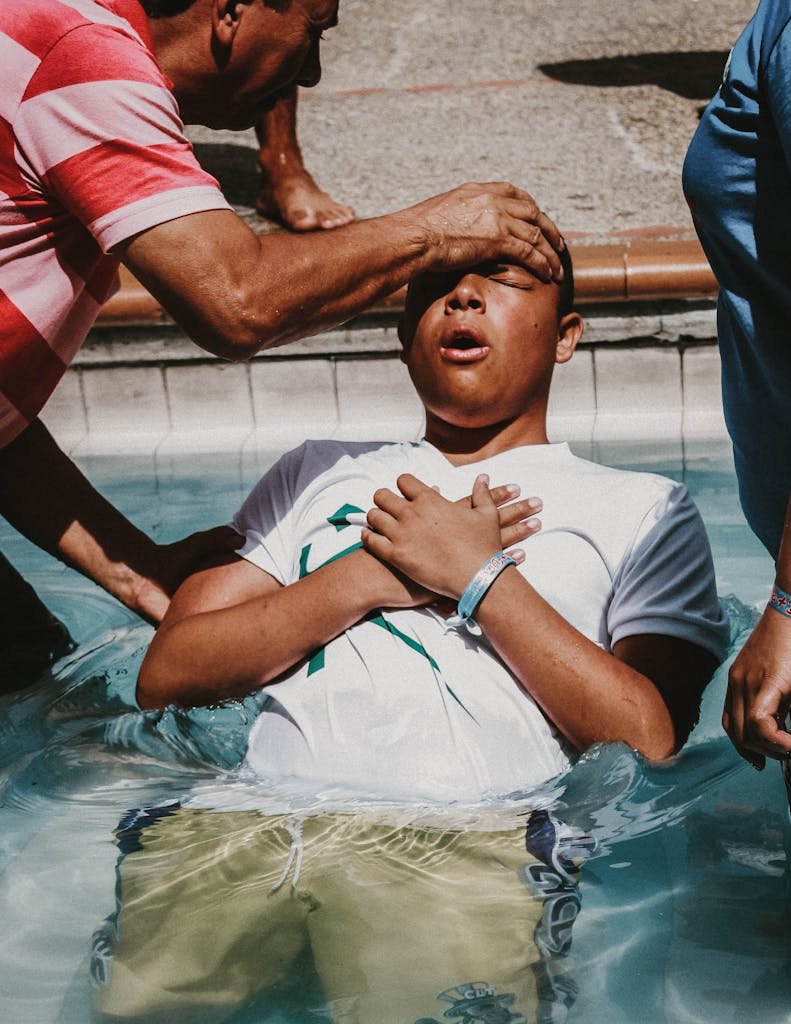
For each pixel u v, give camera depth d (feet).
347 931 5.22
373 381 12.52
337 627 6.60
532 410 7.41
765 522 6.49
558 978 4.92
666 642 6.66
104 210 6.13
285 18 6.52
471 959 5.04
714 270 6.01
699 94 18.15
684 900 5.41
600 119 17.39
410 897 5.43
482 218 7.01
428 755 6.29
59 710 7.58
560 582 6.73
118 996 4.92
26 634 8.57
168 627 7.05
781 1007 4.70
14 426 7.14
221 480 11.43
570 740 6.46
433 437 7.54
